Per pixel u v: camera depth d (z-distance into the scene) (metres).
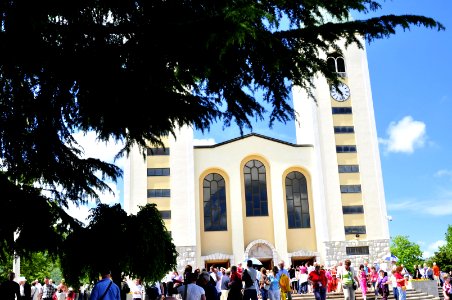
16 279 17.97
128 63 7.50
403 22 8.22
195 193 36.56
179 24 6.98
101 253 9.55
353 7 8.23
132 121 8.39
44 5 6.90
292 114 9.29
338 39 8.40
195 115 8.45
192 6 7.73
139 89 7.66
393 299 22.95
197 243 35.69
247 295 14.03
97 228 9.72
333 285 25.91
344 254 36.31
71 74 7.61
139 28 7.46
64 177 9.47
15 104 8.12
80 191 9.84
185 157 36.75
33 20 6.81
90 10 7.55
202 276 10.93
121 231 9.81
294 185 38.25
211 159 37.56
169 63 7.74
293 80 8.42
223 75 8.14
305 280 25.84
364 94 39.97
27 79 8.02
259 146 38.31
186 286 9.48
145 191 35.78
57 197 9.72
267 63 7.84
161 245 10.20
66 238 9.55
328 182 37.75
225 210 36.97
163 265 10.26
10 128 8.30
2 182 8.59
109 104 7.96
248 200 37.50
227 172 37.41
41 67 7.57
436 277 30.23
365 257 36.44
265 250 36.25
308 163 38.50
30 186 9.12
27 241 8.68
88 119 8.59
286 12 8.49
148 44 7.25
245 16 6.79
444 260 63.38
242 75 8.38
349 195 37.69
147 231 9.92
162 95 8.00
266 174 38.19
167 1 7.66
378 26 8.28
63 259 9.57
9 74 7.68
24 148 8.76
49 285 17.59
